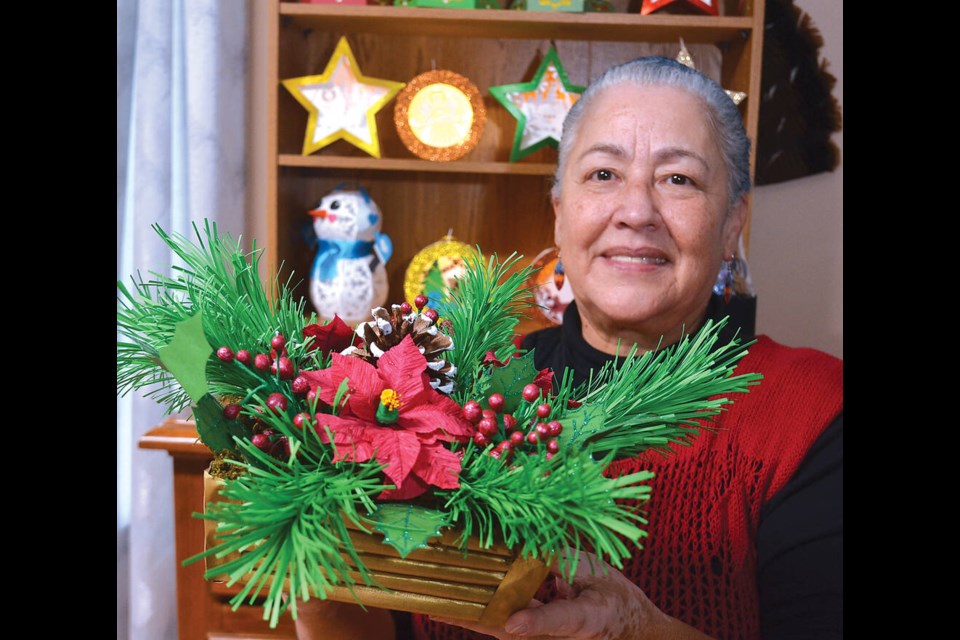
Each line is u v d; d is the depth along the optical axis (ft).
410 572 1.70
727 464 3.01
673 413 1.83
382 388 1.71
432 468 1.61
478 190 6.39
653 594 2.92
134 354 1.97
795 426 3.05
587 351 3.43
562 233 3.43
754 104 5.24
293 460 1.59
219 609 4.44
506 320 2.23
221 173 6.00
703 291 3.25
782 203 6.48
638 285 3.16
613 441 1.78
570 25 5.60
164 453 5.75
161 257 5.67
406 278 5.78
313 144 5.68
